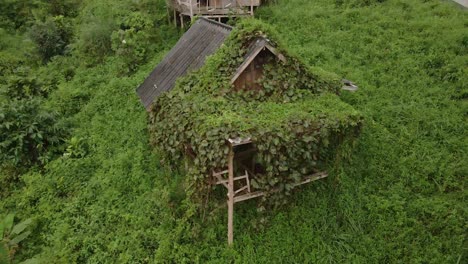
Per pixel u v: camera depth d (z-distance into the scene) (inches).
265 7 717.9
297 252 326.0
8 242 345.7
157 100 371.6
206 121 295.1
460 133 413.1
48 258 337.4
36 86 557.9
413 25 579.5
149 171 412.2
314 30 615.8
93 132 482.6
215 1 721.6
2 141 443.8
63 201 398.6
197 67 401.7
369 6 662.5
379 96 467.5
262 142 284.5
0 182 427.2
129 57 616.1
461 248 315.9
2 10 813.9
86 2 864.3
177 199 368.8
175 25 729.0
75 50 684.7
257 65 347.6
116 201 385.7
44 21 790.5
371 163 391.9
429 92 461.7
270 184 306.7
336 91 382.0
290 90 350.6
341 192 365.7
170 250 327.9
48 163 440.1
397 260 319.3
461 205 345.7
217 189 354.9
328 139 320.2
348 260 320.8
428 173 376.8
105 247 347.6
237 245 327.9
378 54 535.8
